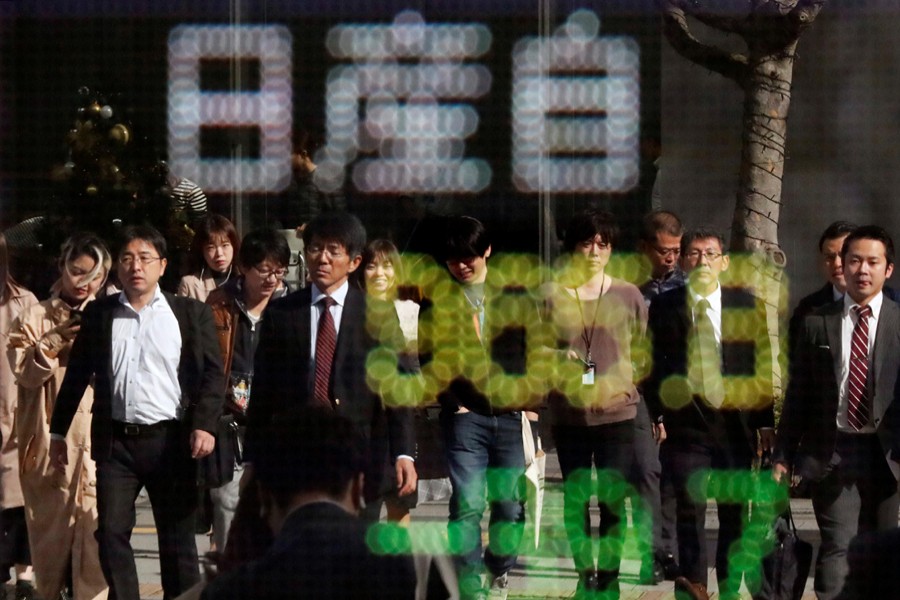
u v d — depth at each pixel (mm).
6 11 12125
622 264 11656
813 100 10977
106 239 12070
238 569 4621
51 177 12180
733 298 9406
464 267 9656
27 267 11969
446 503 11820
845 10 10898
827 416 8609
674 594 10070
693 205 11367
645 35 12164
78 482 9750
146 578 10977
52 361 9688
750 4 11086
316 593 4559
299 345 8711
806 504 11977
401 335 8883
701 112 11422
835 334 8617
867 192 10883
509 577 10680
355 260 8898
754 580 9125
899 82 10828
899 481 8562
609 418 9664
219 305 10227
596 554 10023
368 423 8664
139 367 9008
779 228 10977
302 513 4703
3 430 10070
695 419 9320
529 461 10344
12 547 10266
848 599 5012
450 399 9586
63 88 12242
